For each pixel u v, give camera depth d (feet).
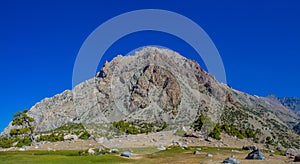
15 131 417.28
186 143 314.96
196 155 255.70
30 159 234.79
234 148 343.26
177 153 261.85
